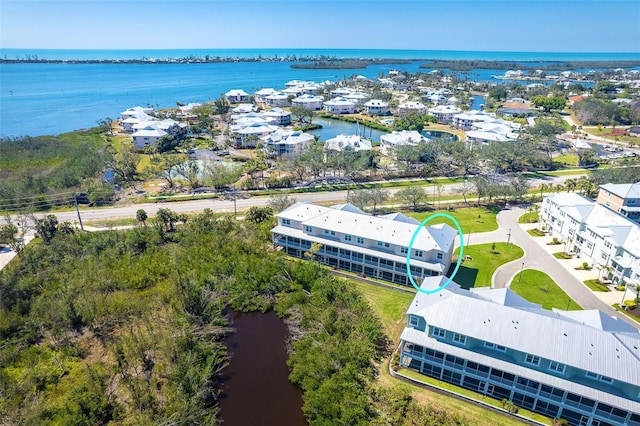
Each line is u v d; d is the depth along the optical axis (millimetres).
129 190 113938
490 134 162000
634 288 65188
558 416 43188
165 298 61656
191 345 52812
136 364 50781
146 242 79562
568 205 82938
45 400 45562
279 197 96750
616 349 41594
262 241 80000
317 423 42094
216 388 48906
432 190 114312
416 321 49094
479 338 45000
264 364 52906
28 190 107562
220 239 79375
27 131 199500
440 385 47812
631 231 69000
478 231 89125
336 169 127062
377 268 69562
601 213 76438
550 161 135000
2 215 97375
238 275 68312
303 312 59281
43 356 52562
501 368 43781
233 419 44781
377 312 61531
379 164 134375
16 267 68875
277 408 46188
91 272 66625
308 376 48344
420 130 187125
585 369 40688
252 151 154875
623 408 38906
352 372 47219
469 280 69875
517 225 92500
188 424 42281
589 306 63125
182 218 90062
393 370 50000
